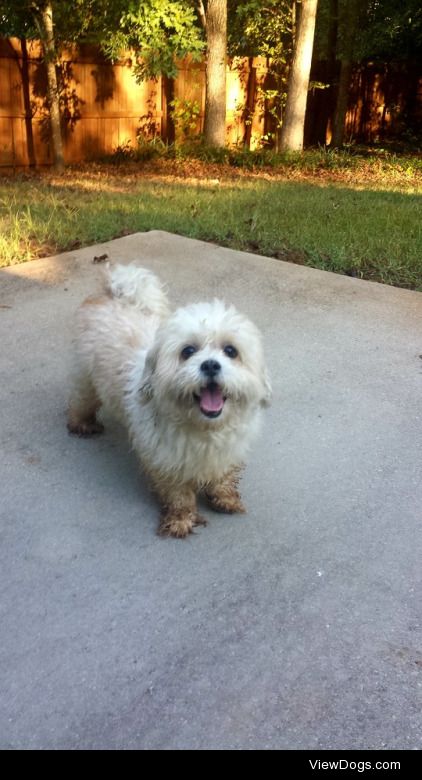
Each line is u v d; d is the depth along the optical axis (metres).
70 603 0.74
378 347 1.41
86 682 0.65
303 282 1.71
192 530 0.86
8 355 1.30
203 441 0.79
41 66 3.06
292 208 2.37
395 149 4.93
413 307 1.61
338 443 1.08
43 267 1.72
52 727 0.60
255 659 0.68
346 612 0.74
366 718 0.62
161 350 0.76
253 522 0.89
